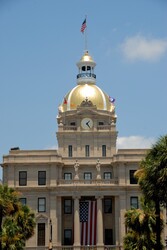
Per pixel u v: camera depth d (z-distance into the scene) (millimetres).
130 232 74688
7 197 71000
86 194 109812
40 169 111688
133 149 113562
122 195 109750
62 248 106875
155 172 54625
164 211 98500
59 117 125688
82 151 120812
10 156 112250
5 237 69438
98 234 107562
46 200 110000
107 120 123625
